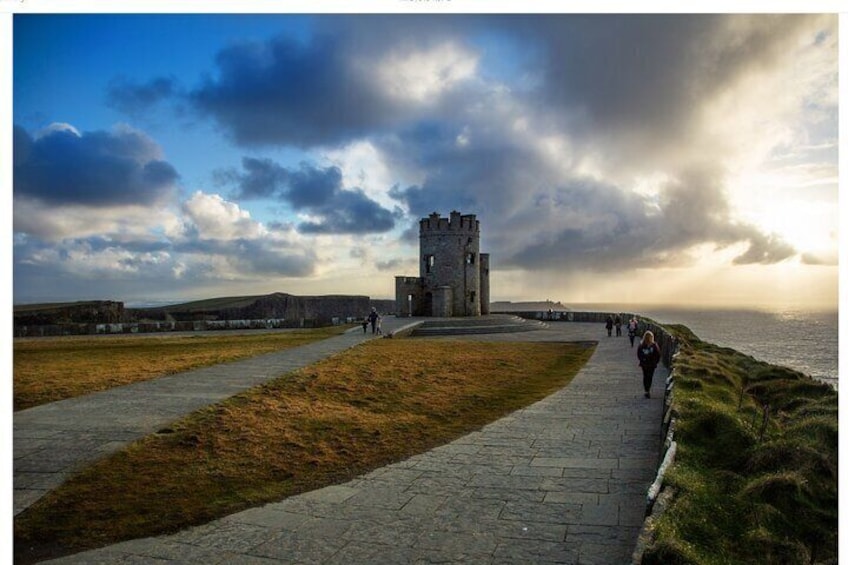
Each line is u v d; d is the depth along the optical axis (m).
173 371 23.53
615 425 15.15
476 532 8.71
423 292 68.19
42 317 61.97
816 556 7.66
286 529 9.12
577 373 25.33
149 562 8.16
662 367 26.73
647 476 10.98
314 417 16.38
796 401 18.09
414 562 7.83
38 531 9.24
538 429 15.12
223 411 16.22
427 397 19.89
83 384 20.33
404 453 13.31
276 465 12.37
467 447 13.62
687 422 11.69
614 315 65.94
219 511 9.95
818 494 8.91
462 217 67.19
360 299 114.00
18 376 22.17
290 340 39.25
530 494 10.24
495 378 24.17
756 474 9.77
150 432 14.25
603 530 8.59
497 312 84.00
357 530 8.98
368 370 24.39
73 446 13.24
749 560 7.16
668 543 6.73
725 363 24.69
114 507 10.16
